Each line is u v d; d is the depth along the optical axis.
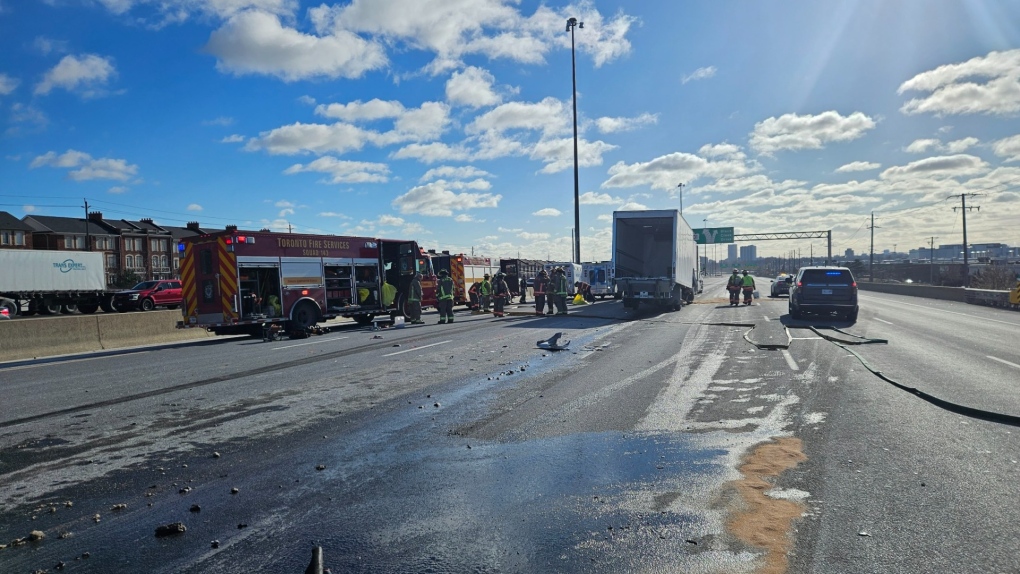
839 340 14.60
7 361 15.30
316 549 3.61
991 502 4.42
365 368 11.52
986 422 6.75
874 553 3.66
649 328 18.77
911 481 4.88
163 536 4.16
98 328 18.14
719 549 3.75
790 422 6.85
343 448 6.19
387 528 4.19
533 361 12.00
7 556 3.91
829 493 4.64
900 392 8.43
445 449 6.09
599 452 5.88
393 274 26.39
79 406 8.59
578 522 4.22
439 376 10.42
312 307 20.38
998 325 19.31
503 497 4.74
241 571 3.62
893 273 93.94
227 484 5.19
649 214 25.31
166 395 9.25
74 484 5.29
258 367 12.02
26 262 35.91
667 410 7.57
